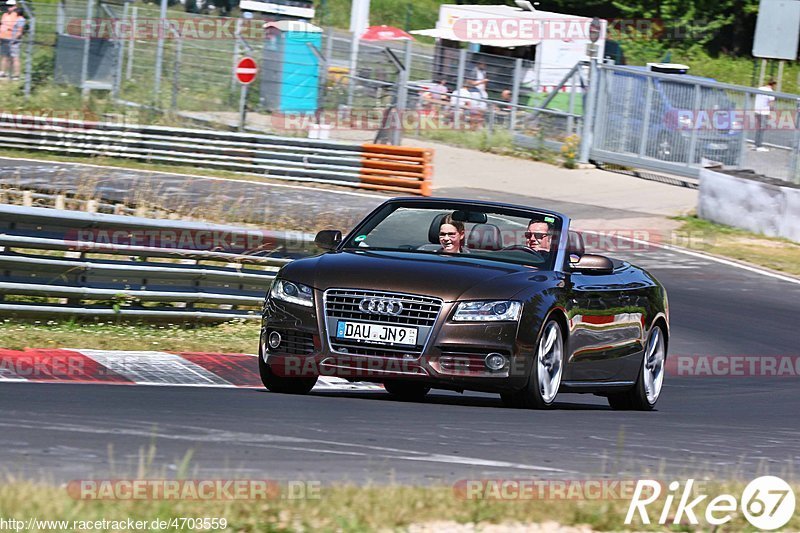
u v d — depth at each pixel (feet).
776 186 229.04
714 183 237.45
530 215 89.04
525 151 307.78
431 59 329.31
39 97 290.15
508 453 62.80
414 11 507.30
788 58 356.38
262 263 123.34
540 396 80.74
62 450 54.80
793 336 151.43
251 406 74.23
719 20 476.54
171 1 316.60
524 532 45.70
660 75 284.82
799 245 223.30
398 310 77.30
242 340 113.09
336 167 252.21
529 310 78.64
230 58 301.63
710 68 469.57
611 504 49.85
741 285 183.32
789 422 94.73
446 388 78.89
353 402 79.97
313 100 298.76
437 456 60.44
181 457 55.11
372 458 58.65
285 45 296.92
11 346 94.02
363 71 317.22
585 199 259.39
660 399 106.52
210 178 238.07
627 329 91.56
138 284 113.70
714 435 80.02
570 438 69.97
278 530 42.68
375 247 87.66
